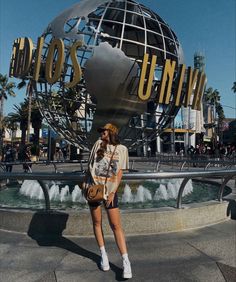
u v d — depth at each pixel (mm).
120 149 3645
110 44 7586
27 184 8508
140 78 7035
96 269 3686
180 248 4340
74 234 4812
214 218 5543
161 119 8281
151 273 3594
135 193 7930
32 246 4402
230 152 32062
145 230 4922
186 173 5141
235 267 3760
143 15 7906
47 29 7891
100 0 7605
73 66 6863
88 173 3711
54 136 30172
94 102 7531
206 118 79625
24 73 7676
